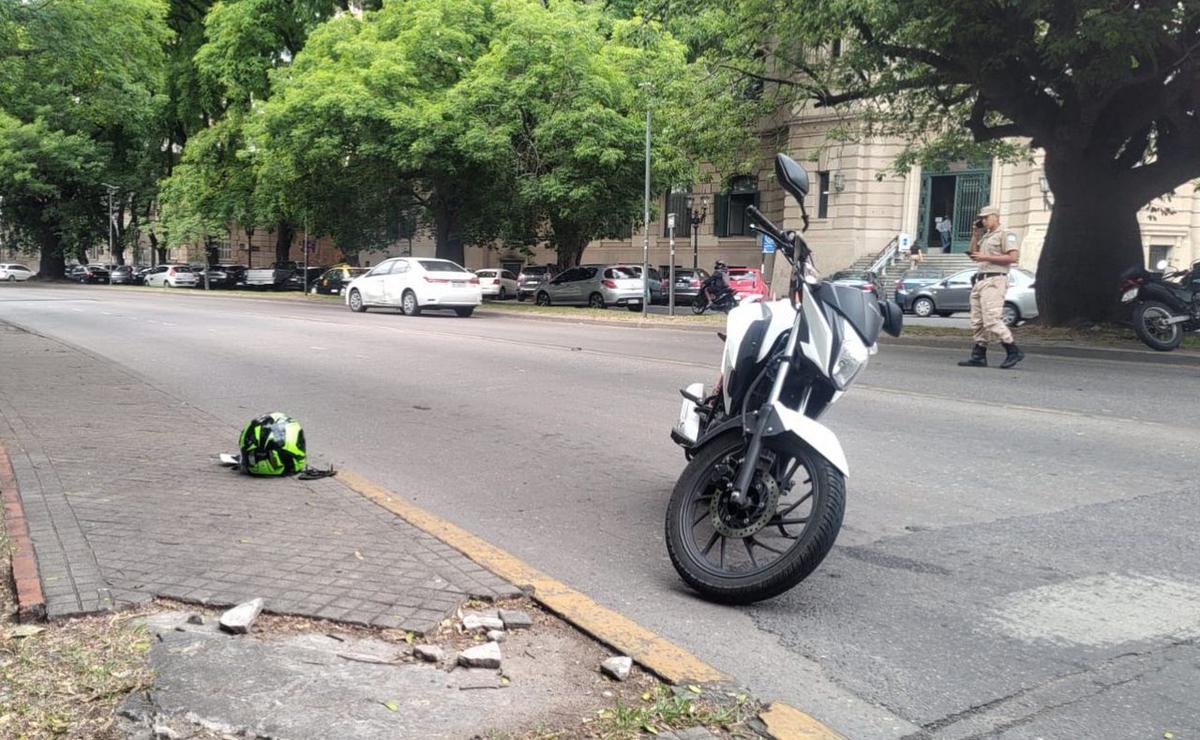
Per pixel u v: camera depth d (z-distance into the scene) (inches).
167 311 1049.5
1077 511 220.2
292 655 134.7
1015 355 464.1
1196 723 121.9
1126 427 313.4
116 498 219.6
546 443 311.0
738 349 178.1
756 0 655.1
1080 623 155.8
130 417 339.3
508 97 1053.8
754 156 877.8
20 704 118.5
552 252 2012.8
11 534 187.2
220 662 131.4
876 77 717.3
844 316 163.3
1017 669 139.0
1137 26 455.8
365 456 293.1
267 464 249.0
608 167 1059.9
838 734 118.8
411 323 868.0
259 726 114.0
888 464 268.2
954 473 257.4
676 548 167.8
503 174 1104.2
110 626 143.6
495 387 437.1
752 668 139.9
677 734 116.4
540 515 225.6
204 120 1871.3
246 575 166.9
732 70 789.9
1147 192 629.0
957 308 1048.8
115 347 621.9
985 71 567.8
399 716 118.0
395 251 2101.4
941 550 194.1
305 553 181.2
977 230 470.0
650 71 1094.4
